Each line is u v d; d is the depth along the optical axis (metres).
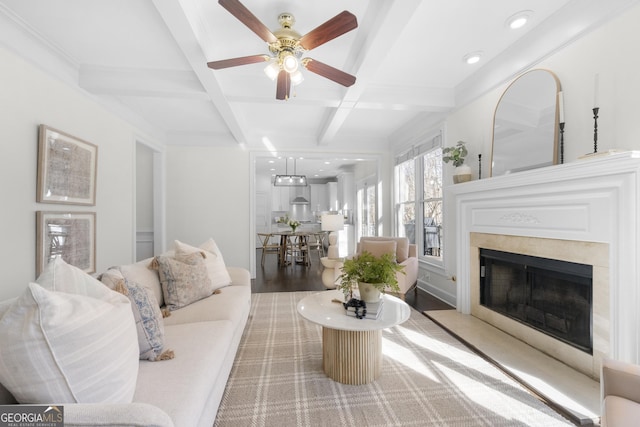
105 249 3.25
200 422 1.21
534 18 2.20
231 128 4.17
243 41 2.37
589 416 1.59
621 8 1.78
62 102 2.57
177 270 2.29
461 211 3.28
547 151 2.27
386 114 4.27
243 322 2.46
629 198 1.67
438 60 2.76
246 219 5.20
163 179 4.92
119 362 1.01
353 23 1.69
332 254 4.46
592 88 1.98
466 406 1.72
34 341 0.84
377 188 5.62
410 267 3.82
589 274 1.97
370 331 1.95
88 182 2.90
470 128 3.25
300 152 5.33
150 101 3.62
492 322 2.88
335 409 1.69
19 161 2.16
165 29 2.20
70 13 2.01
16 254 2.14
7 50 2.06
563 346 2.16
